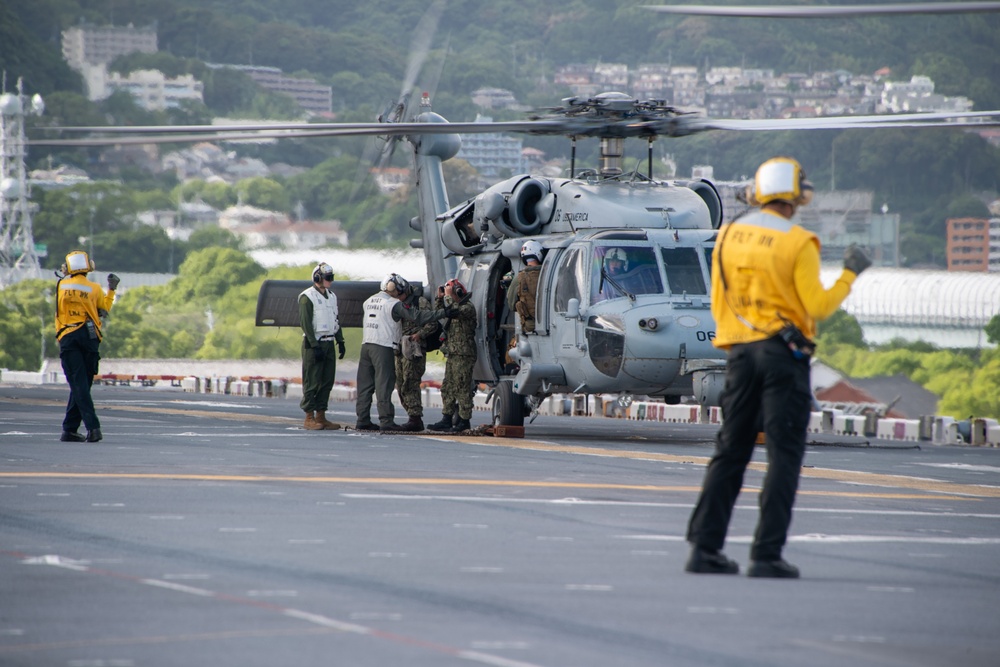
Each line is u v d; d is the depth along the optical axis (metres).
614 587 24.27
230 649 18.91
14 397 112.38
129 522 31.39
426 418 89.31
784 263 26.45
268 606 21.86
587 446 61.09
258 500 35.97
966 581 25.97
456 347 67.81
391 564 26.11
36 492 36.94
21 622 20.62
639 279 64.50
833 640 20.30
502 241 72.12
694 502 37.88
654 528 32.19
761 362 26.31
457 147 82.88
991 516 37.09
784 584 25.09
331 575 24.80
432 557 27.05
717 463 26.50
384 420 67.38
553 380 65.94
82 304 55.22
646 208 67.56
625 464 50.88
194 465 45.69
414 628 20.34
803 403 26.36
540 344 67.69
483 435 67.31
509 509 35.19
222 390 145.88
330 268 67.69
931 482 47.56
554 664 18.30
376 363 67.06
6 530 29.94
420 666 18.00
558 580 24.81
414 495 37.84
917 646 20.11
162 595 22.72
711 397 62.59
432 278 82.38
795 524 33.81
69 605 21.86
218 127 48.28
